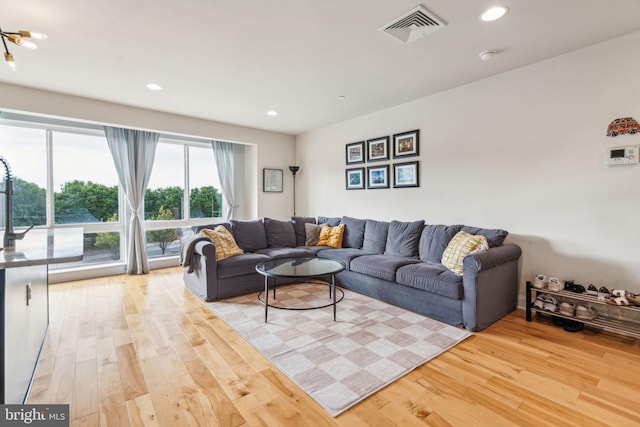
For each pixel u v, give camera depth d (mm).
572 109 2725
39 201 4102
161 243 5160
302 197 6047
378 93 3756
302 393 1774
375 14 2143
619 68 2477
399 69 3070
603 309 2633
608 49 2521
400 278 3051
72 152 4336
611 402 1677
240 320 2830
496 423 1523
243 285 3596
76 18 2160
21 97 3434
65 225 4305
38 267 2264
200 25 2268
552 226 2875
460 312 2627
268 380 1901
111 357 2178
